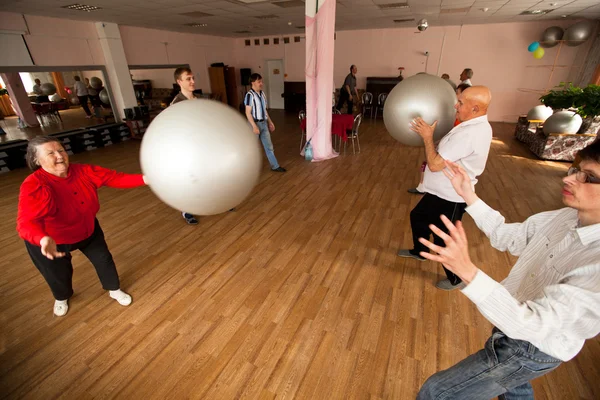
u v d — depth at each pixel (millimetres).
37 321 1838
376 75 9656
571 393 1384
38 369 1533
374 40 9289
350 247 2555
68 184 1529
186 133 815
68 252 1693
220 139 829
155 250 2561
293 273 2240
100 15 5828
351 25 8414
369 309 1891
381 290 2051
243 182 903
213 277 2213
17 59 5422
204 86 10156
